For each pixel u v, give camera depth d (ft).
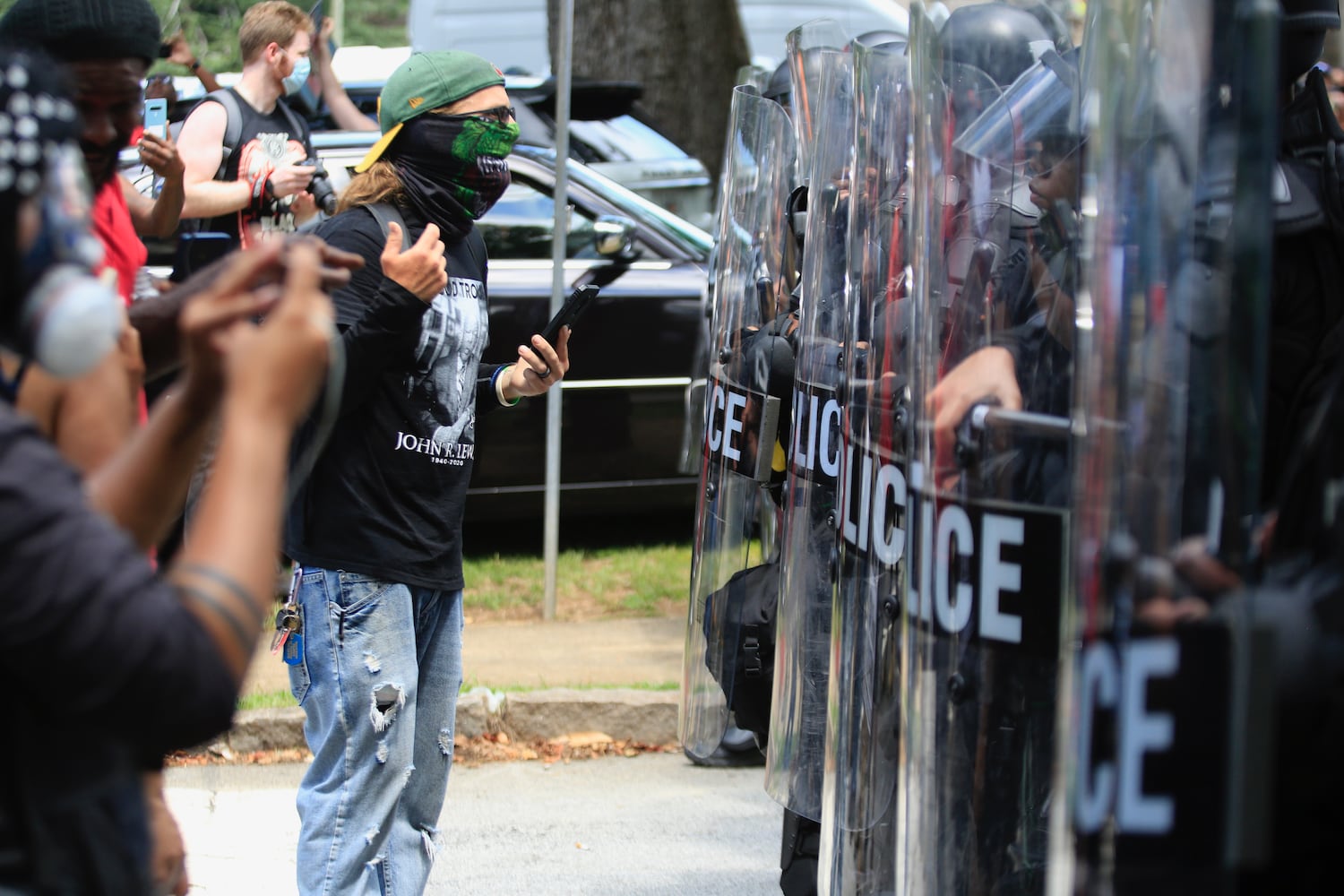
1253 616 5.88
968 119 8.75
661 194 32.40
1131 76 6.44
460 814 18.56
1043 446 8.29
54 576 4.86
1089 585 6.34
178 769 19.69
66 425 7.27
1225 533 5.93
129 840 5.69
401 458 11.86
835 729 10.63
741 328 14.69
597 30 39.78
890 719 9.77
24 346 5.40
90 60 8.53
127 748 5.45
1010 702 8.28
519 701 21.11
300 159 22.00
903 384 9.81
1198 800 5.86
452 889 16.07
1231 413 5.92
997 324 8.57
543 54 40.83
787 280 14.62
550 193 28.96
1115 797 6.06
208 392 6.04
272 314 5.69
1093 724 6.20
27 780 5.18
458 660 12.97
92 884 5.44
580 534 31.91
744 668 13.62
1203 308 6.03
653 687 21.91
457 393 12.15
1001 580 8.29
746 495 14.39
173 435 6.15
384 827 12.01
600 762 20.68
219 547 5.30
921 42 8.84
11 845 5.17
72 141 5.50
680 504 29.22
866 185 10.77
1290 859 6.90
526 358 13.39
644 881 16.29
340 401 11.32
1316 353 8.70
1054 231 8.55
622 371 28.50
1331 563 6.97
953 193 8.75
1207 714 5.88
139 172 23.97
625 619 26.09
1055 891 6.29
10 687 5.11
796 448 12.51
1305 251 8.75
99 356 5.43
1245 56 5.79
